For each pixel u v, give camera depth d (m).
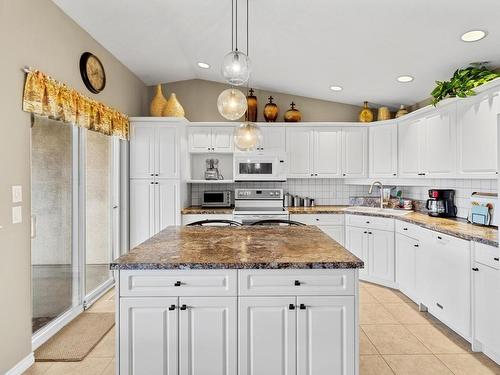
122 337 1.71
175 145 4.25
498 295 2.16
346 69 3.69
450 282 2.67
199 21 3.09
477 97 2.72
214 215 4.32
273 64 3.90
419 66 3.26
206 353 1.71
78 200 3.16
